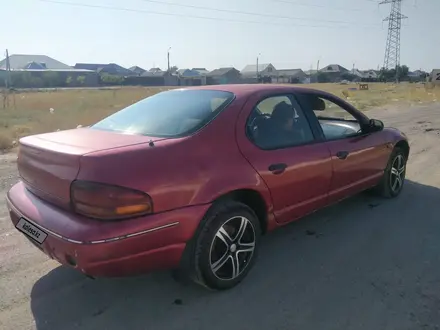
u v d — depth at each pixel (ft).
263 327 9.20
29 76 266.36
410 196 18.34
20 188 11.14
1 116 57.06
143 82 318.65
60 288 10.88
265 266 11.97
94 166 8.52
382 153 16.40
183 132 10.37
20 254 12.82
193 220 9.44
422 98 99.30
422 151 28.73
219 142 10.47
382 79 357.82
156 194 8.86
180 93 12.99
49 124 46.32
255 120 11.58
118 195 8.39
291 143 12.34
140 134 10.69
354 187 15.03
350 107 15.46
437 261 12.22
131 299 10.37
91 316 9.66
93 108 71.36
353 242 13.57
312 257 12.52
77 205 8.68
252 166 10.85
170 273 11.62
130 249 8.59
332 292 10.57
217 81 348.38
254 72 400.06
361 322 9.32
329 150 13.38
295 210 12.51
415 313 9.64
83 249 8.25
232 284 10.73
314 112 13.80
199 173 9.66
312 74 397.60
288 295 10.46
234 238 10.64
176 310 9.89
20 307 10.00
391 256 12.55
